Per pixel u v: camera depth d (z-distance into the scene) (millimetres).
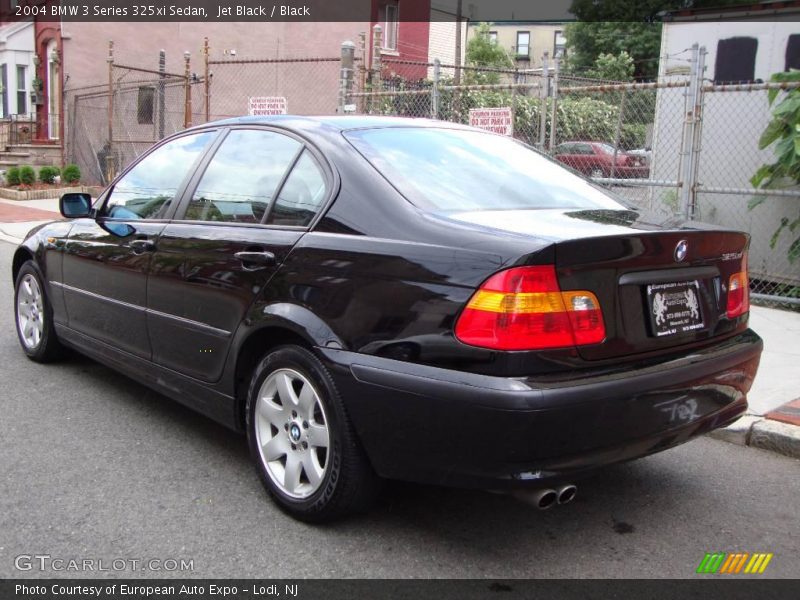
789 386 5273
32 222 13656
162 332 4215
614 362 2977
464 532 3396
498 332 2758
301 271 3387
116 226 4637
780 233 8203
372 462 3135
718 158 8680
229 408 3820
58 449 4152
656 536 3436
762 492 3938
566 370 2828
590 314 2883
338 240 3311
